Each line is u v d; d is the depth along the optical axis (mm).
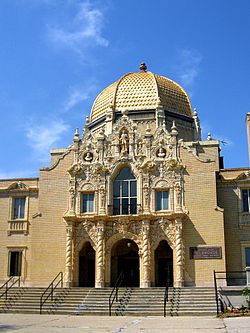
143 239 40906
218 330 21109
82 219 42781
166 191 42438
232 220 42438
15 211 46656
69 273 41625
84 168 44188
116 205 43156
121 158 43594
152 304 33125
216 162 46281
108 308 32969
